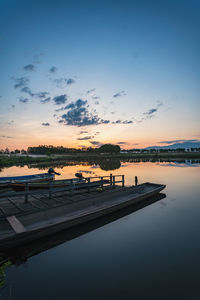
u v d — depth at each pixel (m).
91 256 5.88
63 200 10.19
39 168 41.16
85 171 32.25
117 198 11.66
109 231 7.86
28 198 10.52
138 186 14.30
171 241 6.92
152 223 8.77
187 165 41.88
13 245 5.98
